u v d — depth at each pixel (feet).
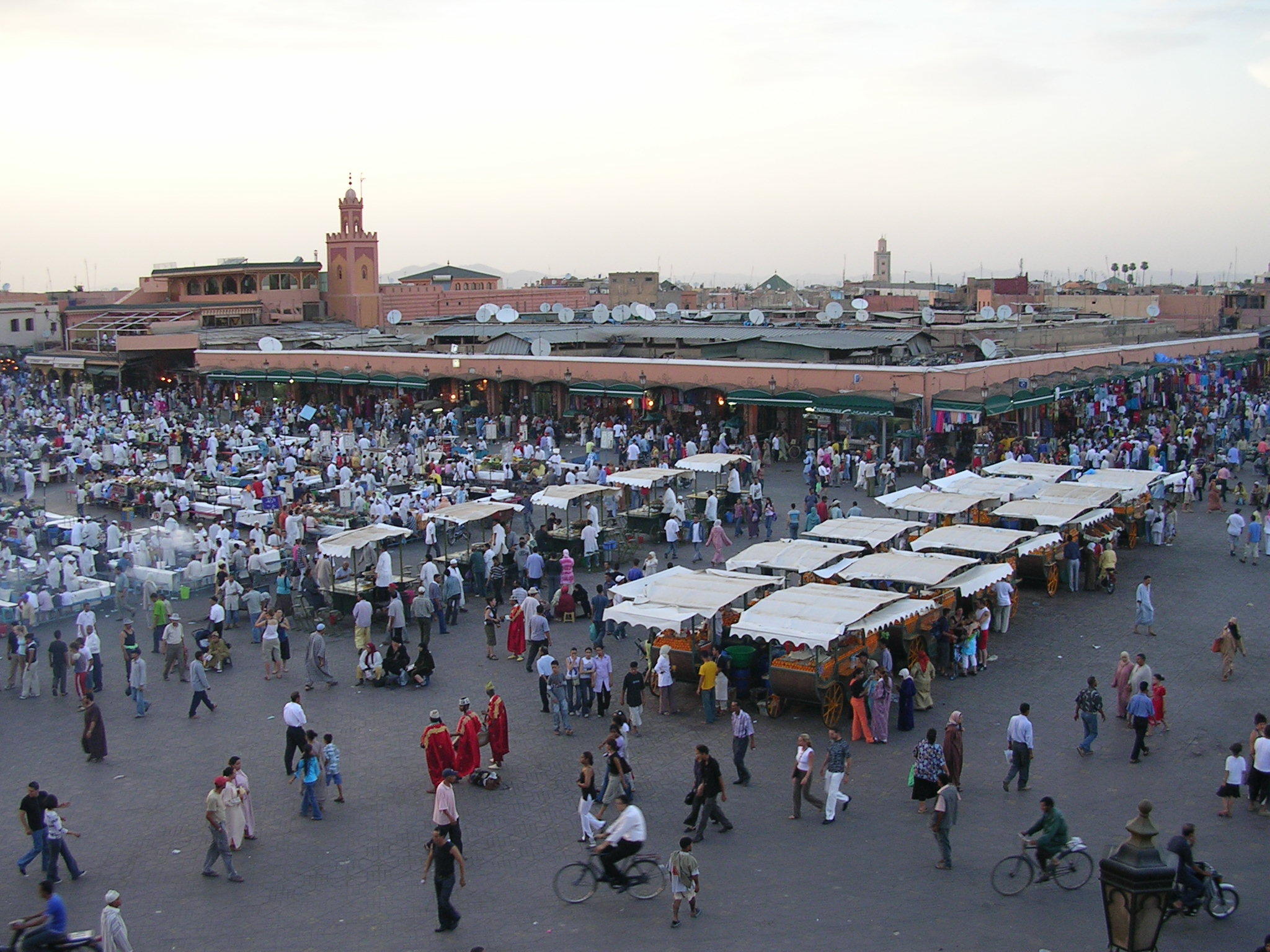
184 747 63.31
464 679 73.77
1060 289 375.04
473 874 47.83
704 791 49.90
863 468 126.21
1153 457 131.64
